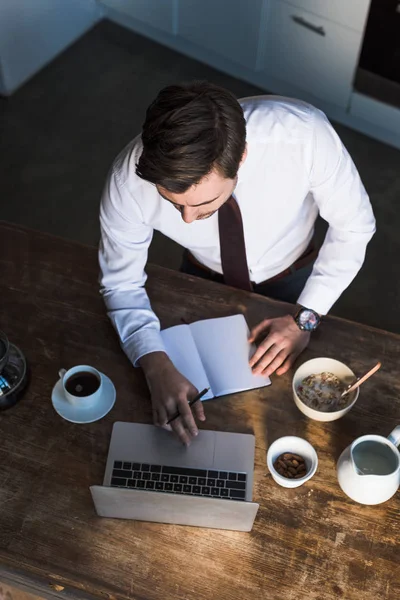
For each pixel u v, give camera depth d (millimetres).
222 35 3389
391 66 3012
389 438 1319
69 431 1436
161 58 3674
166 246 2891
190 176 1099
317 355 1559
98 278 1687
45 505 1335
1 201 3055
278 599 1230
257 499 1342
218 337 1582
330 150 1463
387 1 2783
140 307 1582
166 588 1241
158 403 1444
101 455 1403
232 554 1278
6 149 3250
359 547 1288
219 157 1109
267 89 3557
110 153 3260
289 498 1344
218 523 1293
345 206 1560
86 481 1369
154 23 3576
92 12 3770
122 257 1565
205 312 1627
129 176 1421
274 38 3236
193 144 1069
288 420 1455
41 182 3133
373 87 3135
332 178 1499
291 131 1429
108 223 1507
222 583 1245
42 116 3396
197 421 1446
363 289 2811
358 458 1335
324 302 1620
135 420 1451
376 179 3186
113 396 1482
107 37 3773
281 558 1273
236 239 1598
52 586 1265
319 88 3314
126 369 1536
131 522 1317
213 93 1116
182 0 3363
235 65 3551
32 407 1468
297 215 1698
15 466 1386
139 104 3467
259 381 1511
